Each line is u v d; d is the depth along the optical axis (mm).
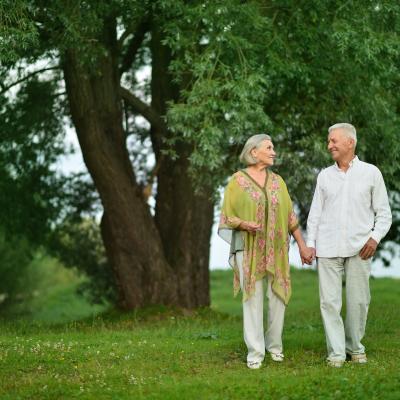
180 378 8461
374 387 7480
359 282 8922
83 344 10781
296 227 9219
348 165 9016
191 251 17797
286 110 15352
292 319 15039
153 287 17312
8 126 19094
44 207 21078
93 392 7789
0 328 14336
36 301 38656
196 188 15320
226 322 15953
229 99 13953
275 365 9008
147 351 10109
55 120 20188
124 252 17297
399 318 14305
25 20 12367
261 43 14320
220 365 9234
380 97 14914
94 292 24328
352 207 8898
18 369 9102
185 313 17016
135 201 17219
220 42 13758
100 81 16375
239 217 8930
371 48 13430
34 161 20438
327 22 14195
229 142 14664
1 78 17016
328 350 9031
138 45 18172
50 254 23422
